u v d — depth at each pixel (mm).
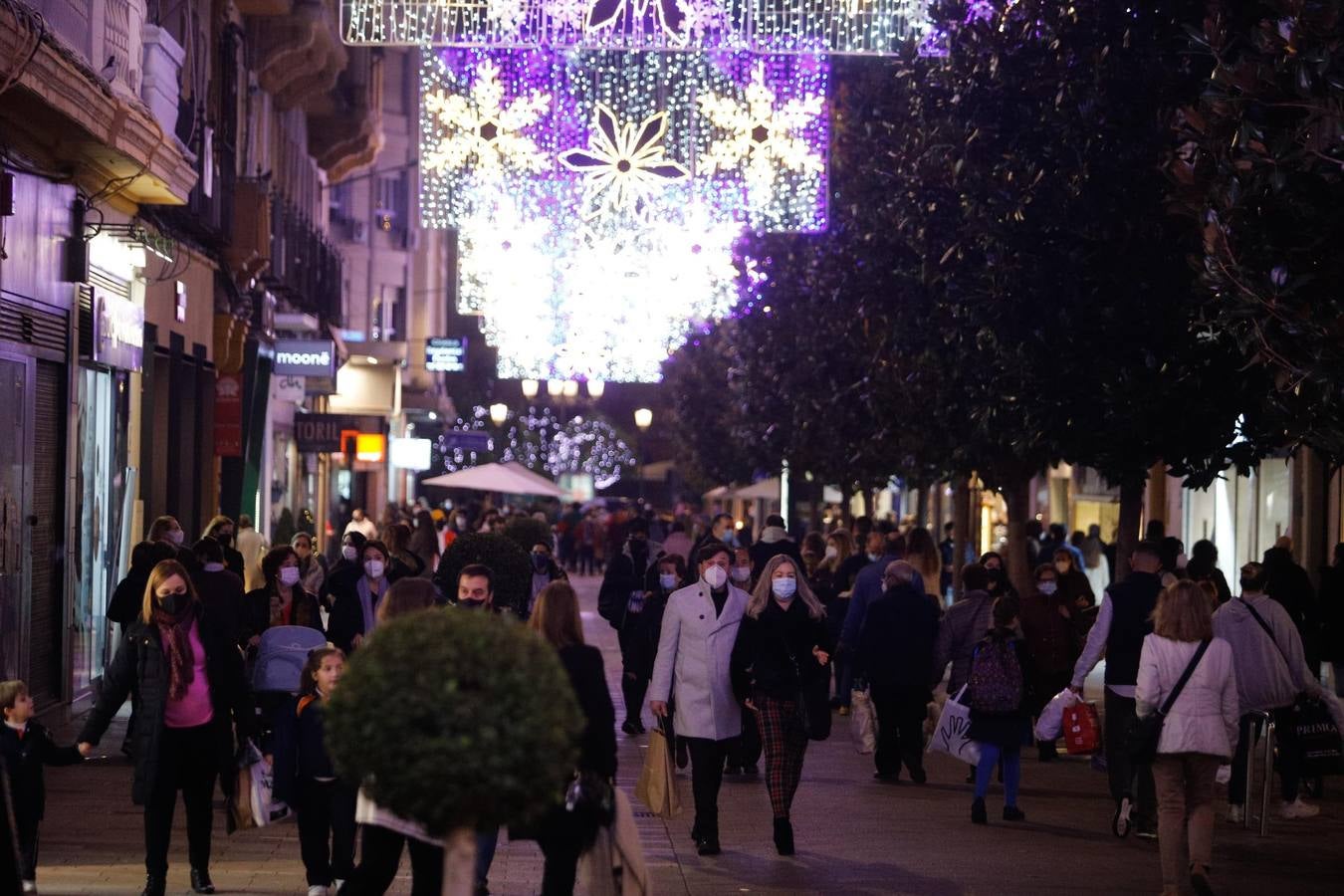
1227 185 15633
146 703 13102
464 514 62281
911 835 17266
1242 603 17766
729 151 36531
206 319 38219
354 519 45594
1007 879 14984
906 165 27812
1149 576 17438
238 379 39625
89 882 13898
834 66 37281
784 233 47438
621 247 38469
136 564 20156
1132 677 17266
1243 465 23250
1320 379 14891
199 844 13555
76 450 26219
